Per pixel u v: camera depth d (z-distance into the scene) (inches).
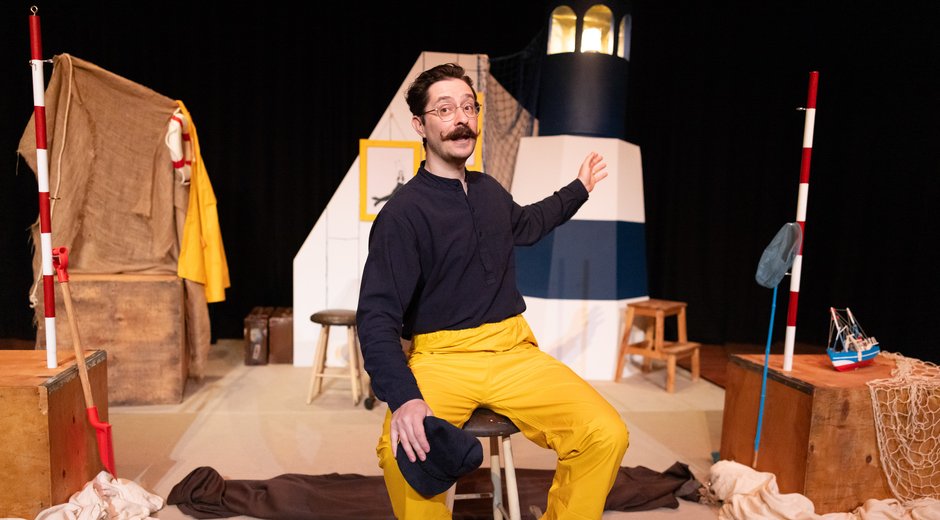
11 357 78.7
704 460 100.6
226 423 112.5
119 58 167.9
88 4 163.8
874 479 79.0
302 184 183.3
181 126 120.7
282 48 177.5
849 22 169.8
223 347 175.6
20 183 162.4
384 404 125.0
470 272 63.3
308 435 107.3
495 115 154.3
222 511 78.3
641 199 154.3
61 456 70.4
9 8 155.6
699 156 192.1
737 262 195.6
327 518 76.6
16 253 163.6
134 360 120.2
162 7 169.9
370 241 61.6
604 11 144.9
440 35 179.8
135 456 96.5
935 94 152.4
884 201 167.3
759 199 192.5
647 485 87.6
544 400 60.5
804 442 77.5
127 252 125.0
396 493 55.6
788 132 187.0
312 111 181.3
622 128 149.7
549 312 145.2
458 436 49.9
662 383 145.7
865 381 79.4
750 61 186.5
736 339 197.6
